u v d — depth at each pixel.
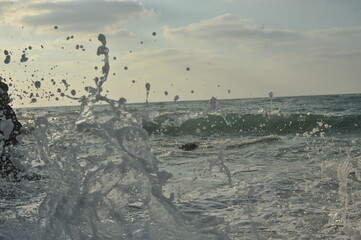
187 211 3.63
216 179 5.03
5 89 5.54
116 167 2.75
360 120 11.27
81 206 2.68
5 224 3.10
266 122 12.19
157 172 2.72
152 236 2.71
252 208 3.42
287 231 3.03
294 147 7.76
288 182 4.60
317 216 3.33
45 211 2.79
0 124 3.96
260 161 6.38
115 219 2.71
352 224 3.06
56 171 2.86
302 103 25.72
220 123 12.49
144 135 2.80
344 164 3.47
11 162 4.06
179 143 9.25
